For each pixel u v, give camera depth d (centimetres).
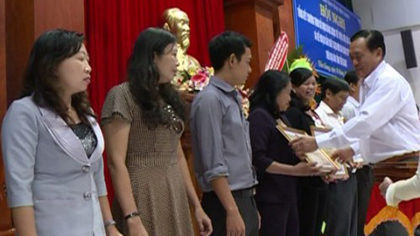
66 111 131
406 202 201
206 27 354
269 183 220
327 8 605
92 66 258
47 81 128
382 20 760
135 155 155
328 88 322
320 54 564
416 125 217
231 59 191
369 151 223
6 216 162
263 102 231
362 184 315
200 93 188
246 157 189
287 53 397
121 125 151
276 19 470
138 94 154
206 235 165
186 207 161
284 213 218
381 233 211
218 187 174
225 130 185
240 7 390
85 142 134
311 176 243
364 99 232
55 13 211
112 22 272
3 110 170
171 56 162
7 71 200
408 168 208
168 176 158
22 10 203
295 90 275
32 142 123
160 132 157
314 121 279
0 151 164
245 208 186
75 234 125
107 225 142
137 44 162
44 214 123
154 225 150
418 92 734
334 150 246
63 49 129
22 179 119
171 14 297
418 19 737
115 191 148
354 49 227
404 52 738
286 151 225
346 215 277
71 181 128
